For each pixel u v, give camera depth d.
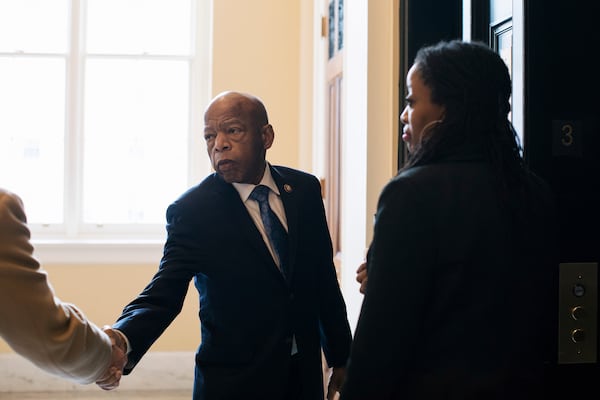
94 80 5.64
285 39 5.38
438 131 1.58
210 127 2.16
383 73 2.90
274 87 5.37
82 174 5.61
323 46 4.80
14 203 1.65
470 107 1.58
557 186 2.02
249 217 2.16
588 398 2.05
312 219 2.27
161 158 5.69
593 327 2.05
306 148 5.26
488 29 2.39
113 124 5.66
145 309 2.13
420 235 1.48
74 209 5.57
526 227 1.55
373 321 1.47
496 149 1.57
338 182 4.25
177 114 5.70
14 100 5.60
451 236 1.49
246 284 2.11
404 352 1.47
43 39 5.59
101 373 1.96
